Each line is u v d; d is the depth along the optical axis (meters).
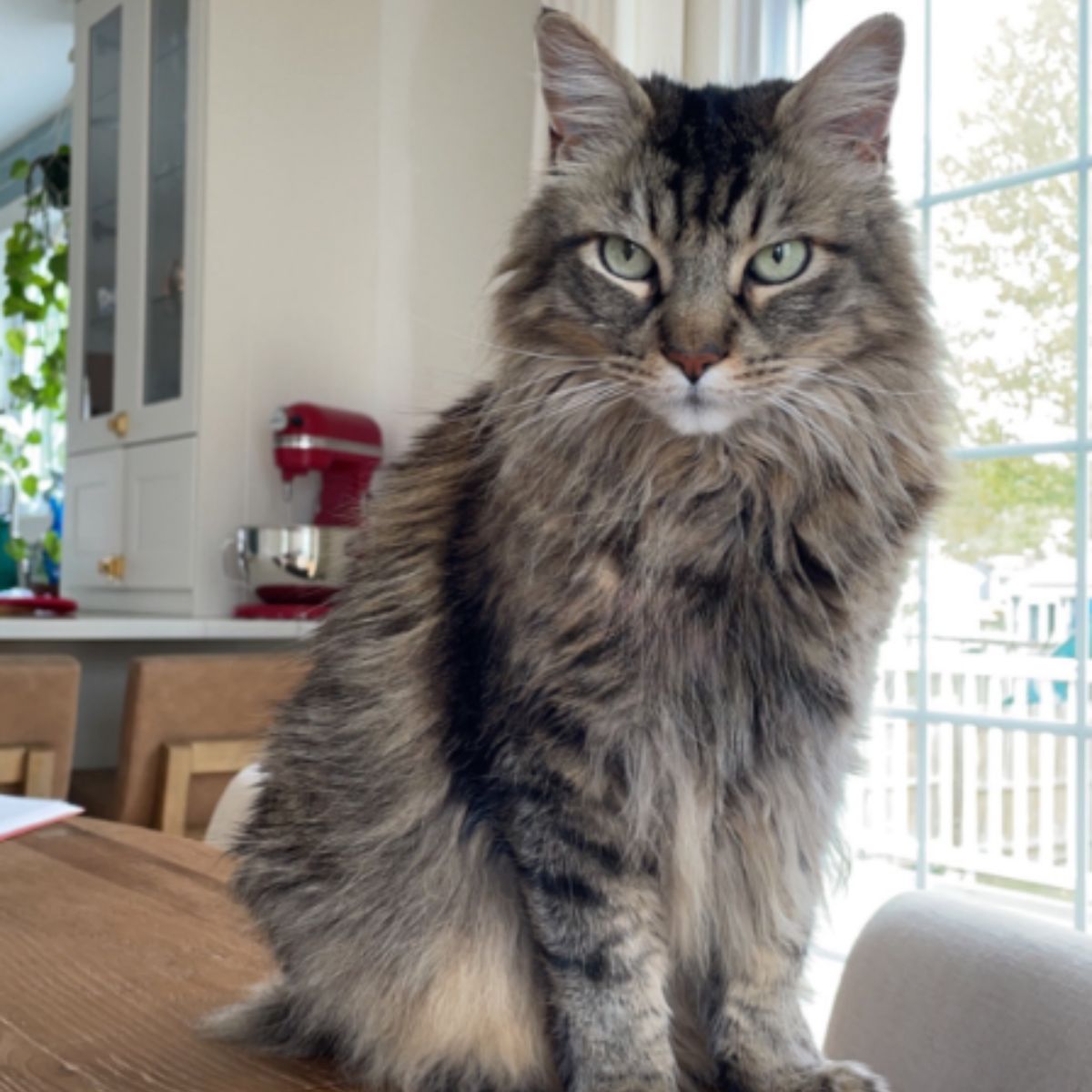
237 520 3.50
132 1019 1.17
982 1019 1.08
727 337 1.17
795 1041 1.15
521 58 3.26
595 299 1.21
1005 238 2.28
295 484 3.58
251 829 1.31
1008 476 2.25
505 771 1.06
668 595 1.05
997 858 2.24
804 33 2.61
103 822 2.00
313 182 3.63
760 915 1.15
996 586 2.25
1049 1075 1.00
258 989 1.25
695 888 1.11
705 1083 1.18
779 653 1.08
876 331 1.21
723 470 1.14
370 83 3.73
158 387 3.68
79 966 1.31
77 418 4.08
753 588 1.09
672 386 1.15
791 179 1.22
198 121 3.47
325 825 1.22
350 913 1.19
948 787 2.32
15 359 5.55
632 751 1.04
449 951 1.17
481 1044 1.16
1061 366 2.18
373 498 1.33
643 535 1.09
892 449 1.18
